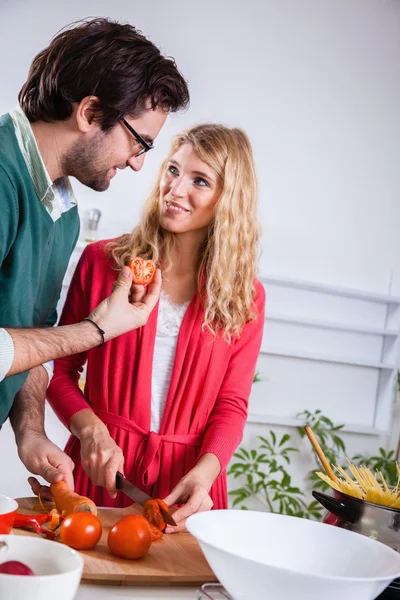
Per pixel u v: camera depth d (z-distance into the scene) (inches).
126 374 71.1
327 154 167.9
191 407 71.3
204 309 72.0
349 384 170.7
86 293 74.0
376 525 43.9
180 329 71.9
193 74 157.0
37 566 31.9
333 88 168.1
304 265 166.6
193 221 71.7
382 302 173.5
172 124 154.5
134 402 70.4
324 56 167.2
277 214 164.4
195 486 59.3
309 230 166.9
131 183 151.3
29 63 144.6
